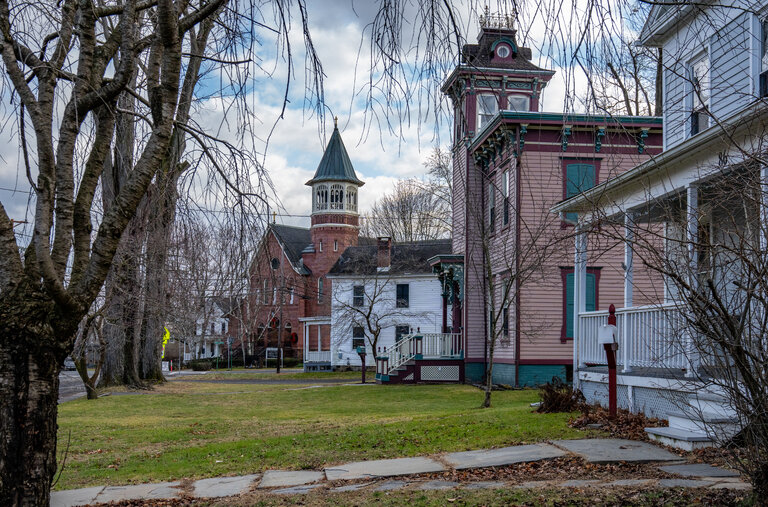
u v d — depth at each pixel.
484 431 11.07
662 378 10.20
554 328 24.00
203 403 22.56
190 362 62.62
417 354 29.45
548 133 23.34
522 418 12.08
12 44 5.52
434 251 47.00
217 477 9.06
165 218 7.80
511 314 24.95
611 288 23.53
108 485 8.84
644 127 22.84
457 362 29.34
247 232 6.96
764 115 7.78
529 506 6.33
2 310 5.07
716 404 8.57
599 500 6.36
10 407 4.95
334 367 47.25
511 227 24.34
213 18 6.51
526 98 27.05
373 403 21.27
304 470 9.15
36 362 5.09
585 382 13.55
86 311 5.45
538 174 23.23
